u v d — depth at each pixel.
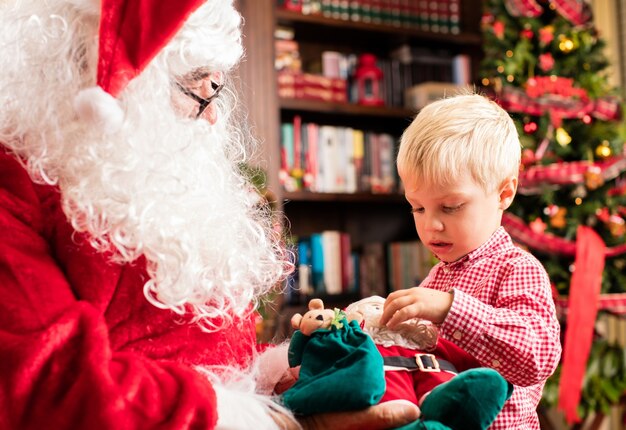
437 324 1.08
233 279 0.96
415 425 0.87
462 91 1.92
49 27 0.93
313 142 3.12
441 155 1.17
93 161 0.88
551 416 3.23
